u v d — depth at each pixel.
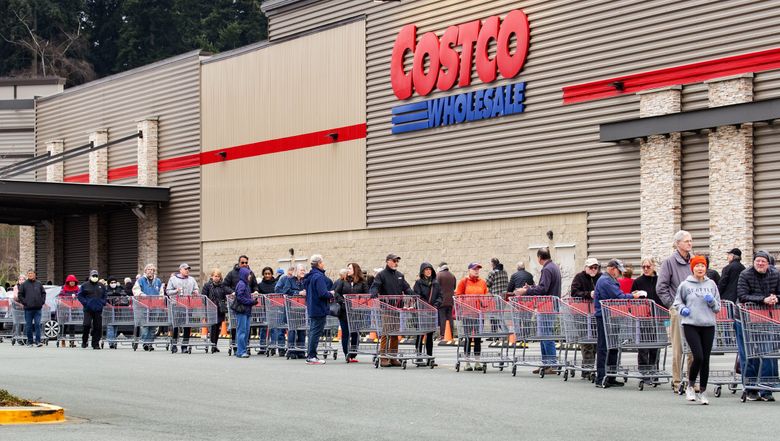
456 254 36.03
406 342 31.14
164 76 50.69
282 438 11.86
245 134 45.75
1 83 63.25
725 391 17.38
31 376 19.80
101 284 33.50
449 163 36.31
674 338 16.89
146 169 50.88
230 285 28.53
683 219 29.08
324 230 41.50
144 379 19.11
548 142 32.88
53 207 53.97
